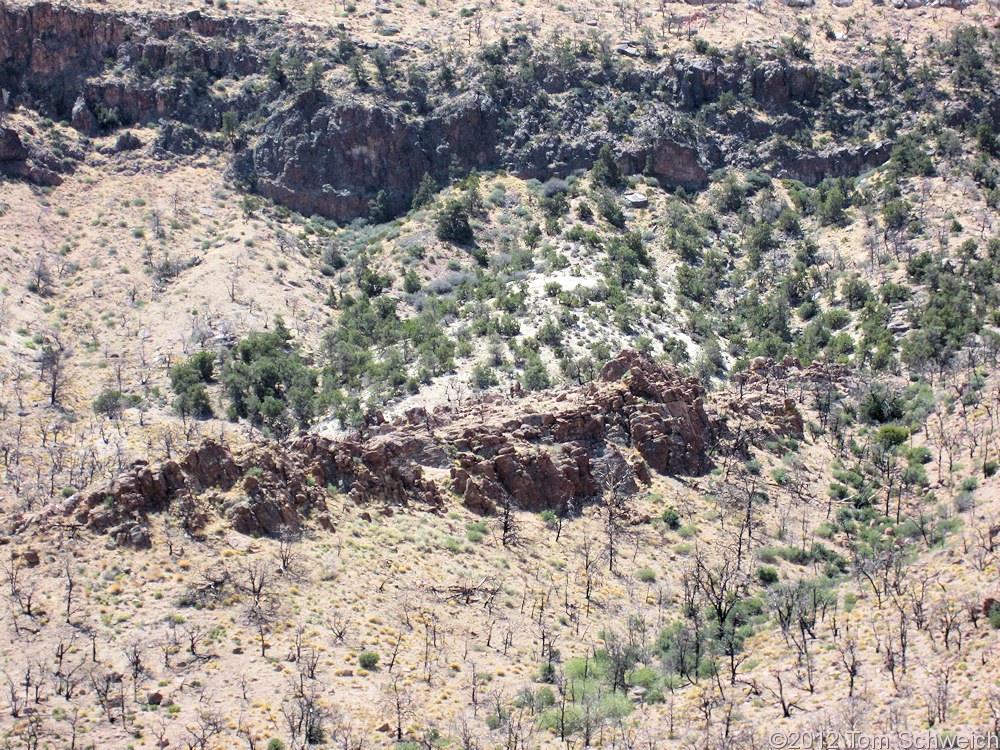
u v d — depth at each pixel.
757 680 85.19
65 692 76.38
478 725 80.50
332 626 87.81
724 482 121.31
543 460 113.12
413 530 102.75
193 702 77.88
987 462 117.44
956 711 75.25
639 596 101.62
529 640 92.62
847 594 97.62
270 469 99.44
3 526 90.69
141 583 86.50
